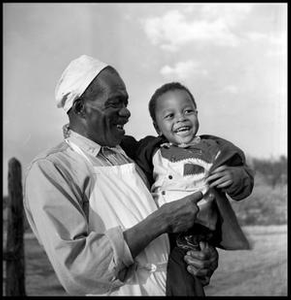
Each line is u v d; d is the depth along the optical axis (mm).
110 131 1809
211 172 1879
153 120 2064
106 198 1729
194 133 1978
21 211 3773
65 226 1621
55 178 1673
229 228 1890
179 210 1681
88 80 1772
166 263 1787
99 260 1578
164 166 1954
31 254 3943
